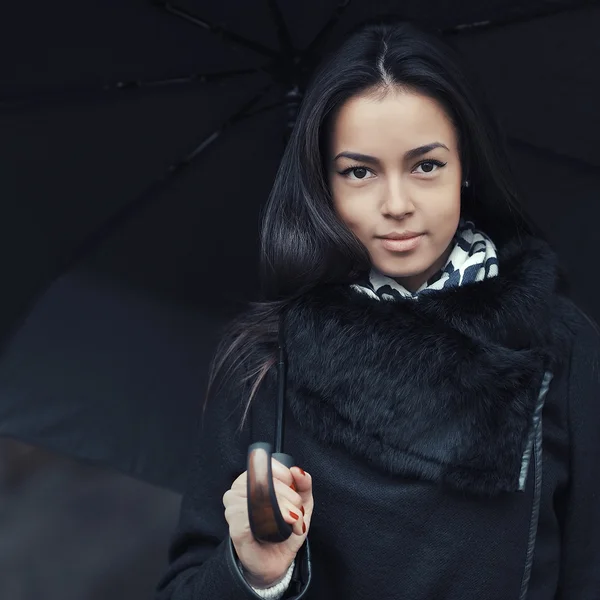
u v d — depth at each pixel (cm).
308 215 218
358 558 211
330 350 212
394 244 212
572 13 275
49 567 524
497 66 283
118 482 591
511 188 228
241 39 297
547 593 219
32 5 294
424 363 208
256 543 196
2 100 299
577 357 220
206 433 232
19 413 308
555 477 217
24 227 305
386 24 215
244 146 308
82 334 312
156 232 312
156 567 528
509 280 217
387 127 206
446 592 210
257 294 310
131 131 305
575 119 283
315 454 215
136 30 298
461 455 205
